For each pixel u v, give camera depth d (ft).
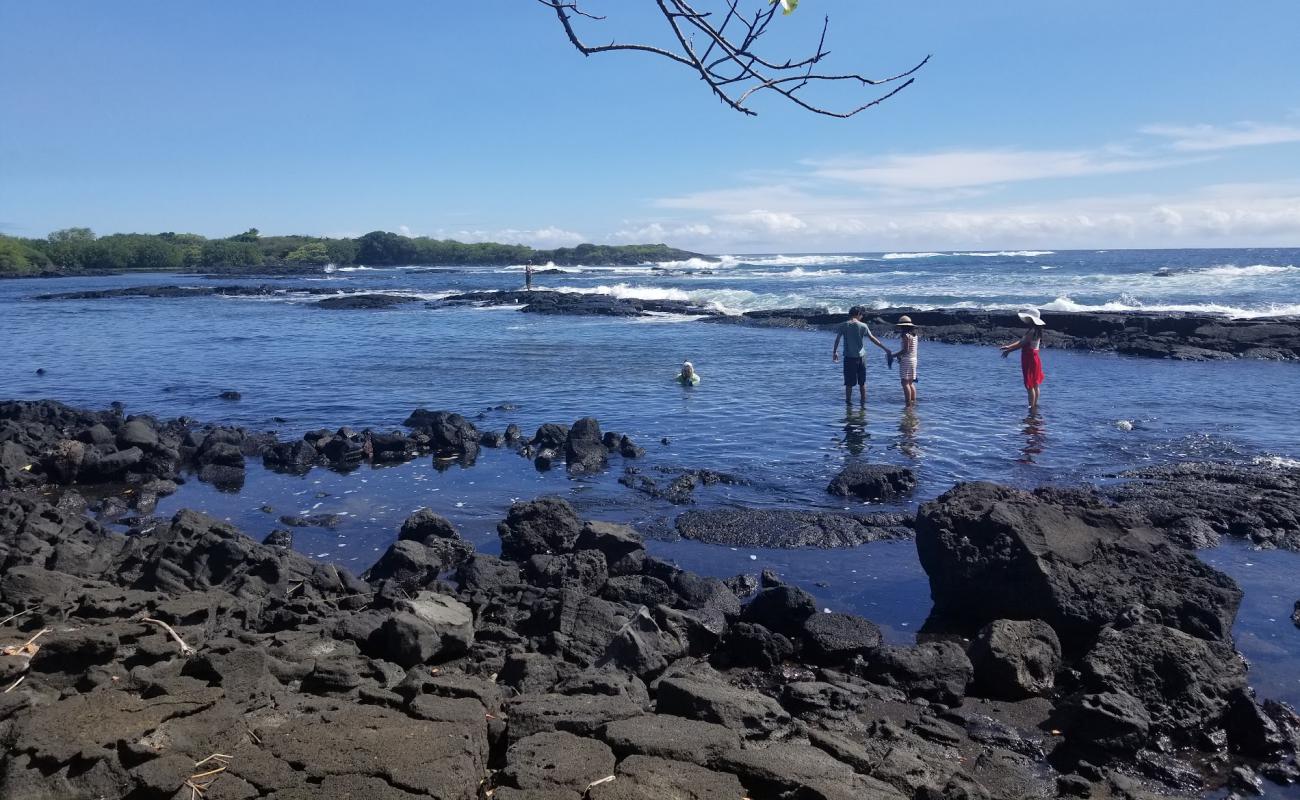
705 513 35.55
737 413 56.80
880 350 91.35
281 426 56.54
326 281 284.00
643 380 71.77
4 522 30.78
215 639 20.84
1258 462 41.70
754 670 23.45
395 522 36.24
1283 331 84.84
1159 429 49.88
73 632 19.45
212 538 27.25
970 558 25.50
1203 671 20.33
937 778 17.24
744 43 9.09
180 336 114.11
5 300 194.90
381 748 15.97
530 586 27.89
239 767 15.39
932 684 21.54
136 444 46.70
